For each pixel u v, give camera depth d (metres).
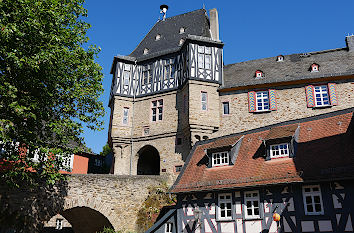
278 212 11.68
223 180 13.51
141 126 24.23
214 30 26.36
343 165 10.87
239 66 24.78
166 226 15.27
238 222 12.55
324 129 12.98
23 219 14.12
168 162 22.16
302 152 12.49
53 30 12.35
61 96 13.60
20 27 11.41
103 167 35.62
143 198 18.33
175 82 23.67
